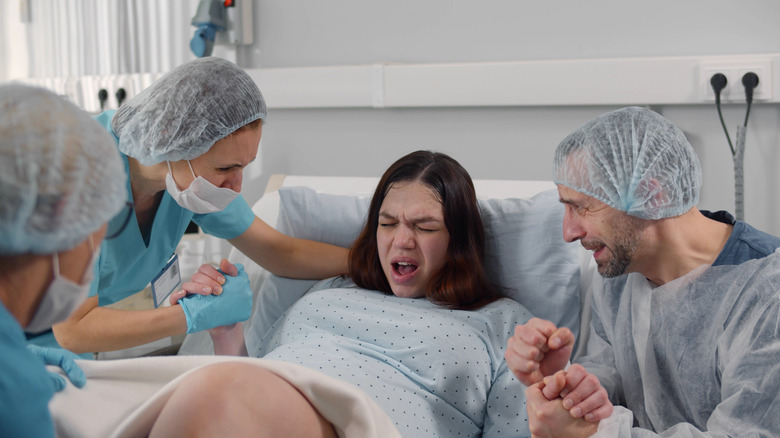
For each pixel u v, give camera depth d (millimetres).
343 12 2613
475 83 2395
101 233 833
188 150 1404
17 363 720
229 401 937
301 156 2766
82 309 1480
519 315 1608
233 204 1775
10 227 699
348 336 1575
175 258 1786
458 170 1688
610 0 2270
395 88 2500
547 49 2373
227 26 2684
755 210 2205
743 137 2090
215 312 1573
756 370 1150
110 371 1081
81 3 2996
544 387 1128
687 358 1278
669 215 1212
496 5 2408
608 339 1520
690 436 1148
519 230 1771
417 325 1518
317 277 1892
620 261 1270
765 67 2068
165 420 923
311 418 1034
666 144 1199
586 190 1239
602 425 1181
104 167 779
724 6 2152
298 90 2641
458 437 1444
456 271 1637
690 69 2148
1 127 706
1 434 701
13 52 3188
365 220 1921
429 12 2500
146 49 2930
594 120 1300
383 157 2643
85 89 3004
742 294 1210
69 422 1009
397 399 1381
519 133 2438
